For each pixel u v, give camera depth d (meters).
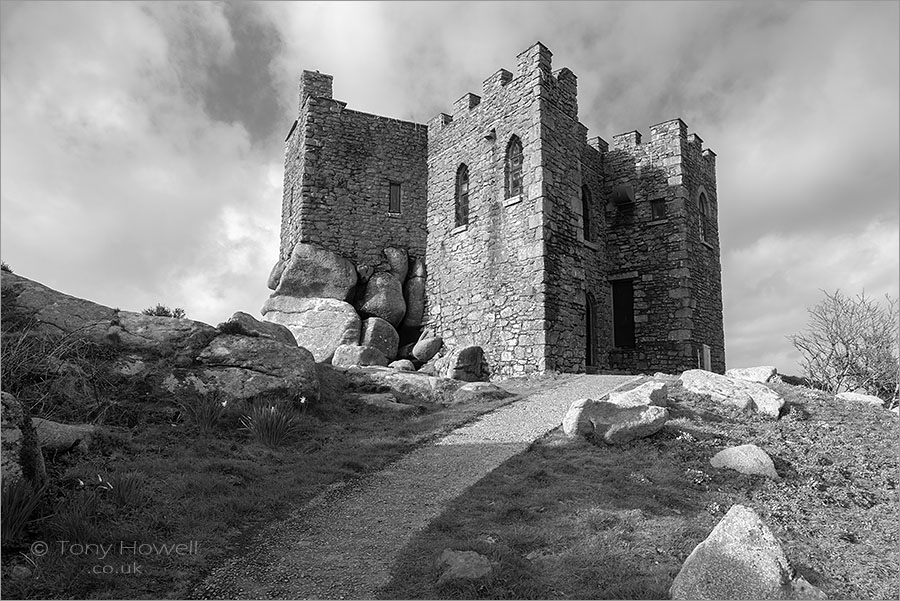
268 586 5.03
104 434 7.82
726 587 4.91
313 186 21.78
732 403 11.65
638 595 4.98
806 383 19.59
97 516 5.68
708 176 24.50
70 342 9.29
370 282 21.84
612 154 23.73
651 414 9.65
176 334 10.51
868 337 20.09
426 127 24.14
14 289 9.69
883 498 7.67
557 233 18.66
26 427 5.91
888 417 11.40
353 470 8.17
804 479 8.15
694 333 21.42
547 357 17.44
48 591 4.57
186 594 4.81
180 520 5.98
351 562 5.50
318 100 22.36
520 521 6.47
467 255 20.81
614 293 23.03
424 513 6.70
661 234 22.09
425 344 21.00
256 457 8.26
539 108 18.59
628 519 6.54
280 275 23.05
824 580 5.55
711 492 7.57
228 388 10.07
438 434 10.17
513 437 9.81
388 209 22.94
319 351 20.20
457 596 4.90
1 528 4.96
